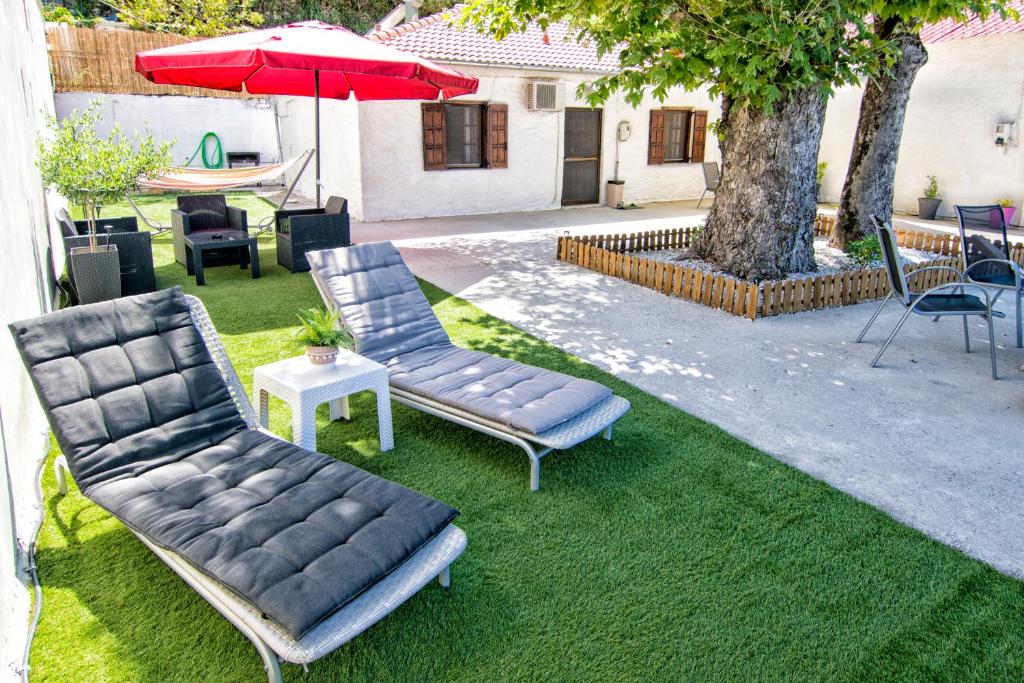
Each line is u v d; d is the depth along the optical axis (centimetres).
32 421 396
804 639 268
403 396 422
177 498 286
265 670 248
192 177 1048
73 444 302
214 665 250
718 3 657
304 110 1570
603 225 1279
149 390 332
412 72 734
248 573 237
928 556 319
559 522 341
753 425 453
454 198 1366
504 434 373
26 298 447
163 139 1759
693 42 664
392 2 2839
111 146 643
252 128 1872
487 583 296
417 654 256
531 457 364
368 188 1270
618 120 1534
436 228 1216
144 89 1711
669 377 534
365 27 2817
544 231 1205
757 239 798
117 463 307
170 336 353
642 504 358
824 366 563
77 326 325
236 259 891
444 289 790
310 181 1578
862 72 691
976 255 641
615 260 863
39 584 290
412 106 1273
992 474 395
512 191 1431
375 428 442
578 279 853
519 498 362
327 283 485
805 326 673
